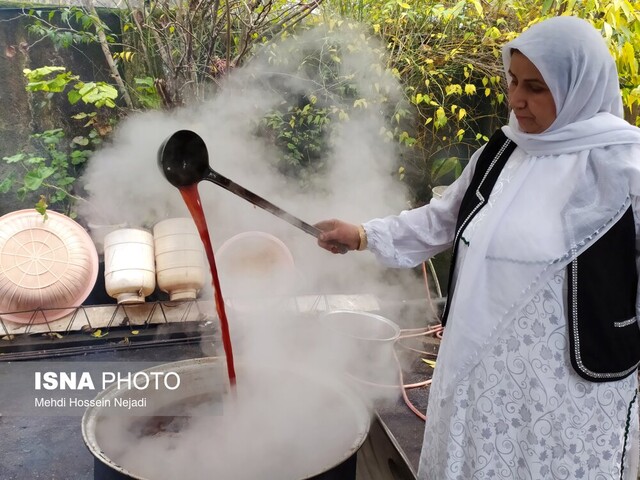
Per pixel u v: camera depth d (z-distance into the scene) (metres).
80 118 3.02
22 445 2.02
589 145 1.15
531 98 1.18
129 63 3.09
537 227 1.15
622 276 1.14
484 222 1.24
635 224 1.12
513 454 1.24
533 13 3.13
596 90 1.16
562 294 1.15
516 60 1.18
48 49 2.95
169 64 2.93
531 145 1.23
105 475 1.21
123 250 2.75
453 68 3.35
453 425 1.28
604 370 1.16
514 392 1.21
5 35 2.86
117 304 2.79
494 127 3.50
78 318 2.71
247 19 2.93
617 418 1.21
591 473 1.21
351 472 1.31
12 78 2.92
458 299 1.26
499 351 1.21
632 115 2.72
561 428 1.18
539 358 1.17
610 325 1.14
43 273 2.66
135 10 2.91
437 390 1.37
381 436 1.58
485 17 3.23
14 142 3.00
